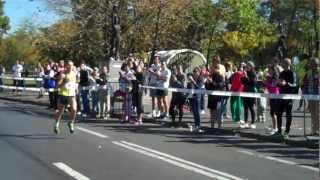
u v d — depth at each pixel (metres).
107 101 23.42
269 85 17.84
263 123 19.83
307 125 19.28
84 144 15.05
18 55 94.38
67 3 37.97
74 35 37.25
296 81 16.77
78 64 37.59
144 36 35.91
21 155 13.24
